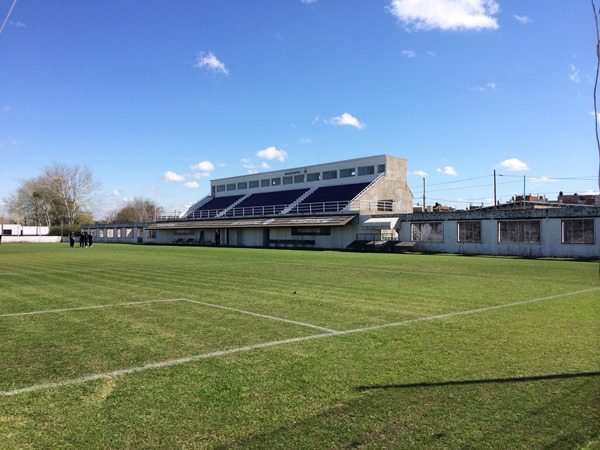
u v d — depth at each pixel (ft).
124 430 12.75
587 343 22.31
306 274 59.57
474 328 25.94
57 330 25.46
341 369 18.22
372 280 52.11
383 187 173.47
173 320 28.32
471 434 12.50
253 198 222.89
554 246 102.83
